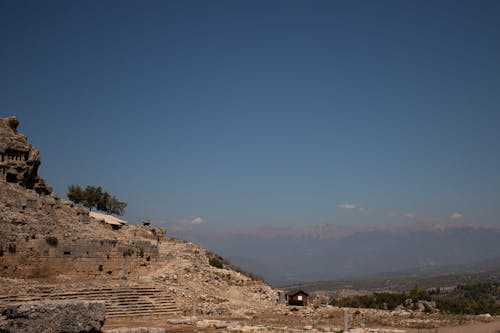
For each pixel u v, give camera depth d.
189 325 52.47
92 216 102.75
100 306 29.77
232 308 70.06
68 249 69.19
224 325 51.34
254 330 48.88
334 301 109.75
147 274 77.25
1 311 27.69
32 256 64.81
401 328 55.94
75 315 28.64
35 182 89.06
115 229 104.31
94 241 72.62
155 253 82.00
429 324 59.34
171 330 48.44
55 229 74.50
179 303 66.00
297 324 56.16
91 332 29.42
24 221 69.44
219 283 85.50
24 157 85.50
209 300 72.38
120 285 66.25
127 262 76.38
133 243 79.25
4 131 85.06
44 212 79.62
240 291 84.06
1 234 62.56
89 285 63.53
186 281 78.38
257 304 78.44
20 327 27.03
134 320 55.81
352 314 68.56
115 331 38.47
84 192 134.00
